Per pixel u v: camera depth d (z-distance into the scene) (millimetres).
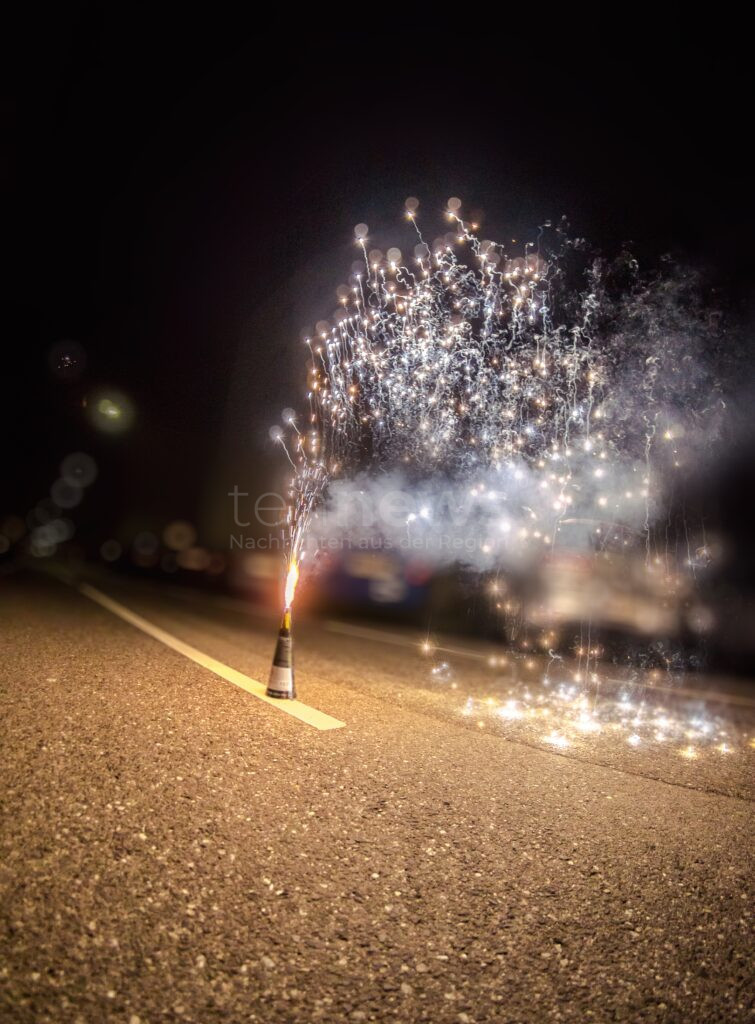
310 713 5504
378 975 2523
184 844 3205
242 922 2717
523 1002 2461
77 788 3637
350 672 7559
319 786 4004
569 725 5879
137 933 2584
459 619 13109
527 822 3807
